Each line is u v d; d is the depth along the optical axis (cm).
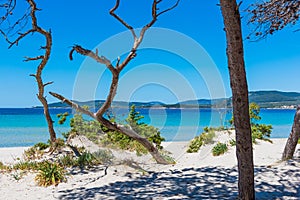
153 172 935
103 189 763
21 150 1527
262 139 1491
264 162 1027
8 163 1157
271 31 772
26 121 4628
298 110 982
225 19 526
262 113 6831
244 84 536
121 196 695
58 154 1247
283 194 667
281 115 5856
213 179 824
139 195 700
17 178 900
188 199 656
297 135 980
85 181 862
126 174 919
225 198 655
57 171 875
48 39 1106
